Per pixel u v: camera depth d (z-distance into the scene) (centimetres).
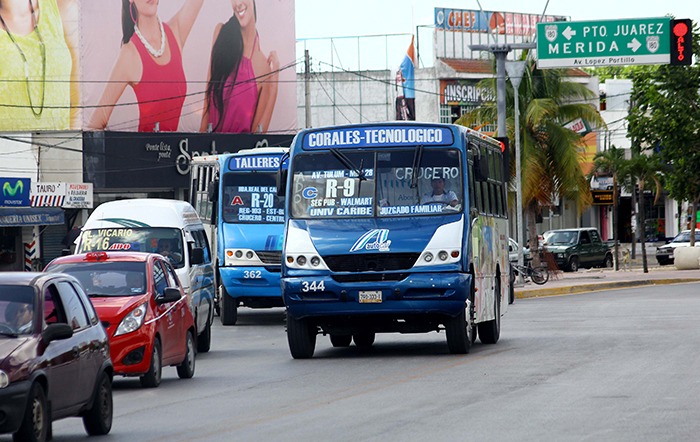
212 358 2973
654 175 8619
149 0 8462
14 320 1535
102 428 1691
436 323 2772
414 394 2006
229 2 9062
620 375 2203
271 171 4256
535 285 6066
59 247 7900
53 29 8075
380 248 2677
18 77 8094
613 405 1784
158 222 3203
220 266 4191
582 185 6819
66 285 1695
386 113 10625
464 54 10669
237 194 4238
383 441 1495
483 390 2028
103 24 8175
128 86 8306
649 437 1467
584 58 5234
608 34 5216
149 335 2244
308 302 2706
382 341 3356
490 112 6938
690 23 4397
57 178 8075
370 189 2747
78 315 1686
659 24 5169
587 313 4275
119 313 2228
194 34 8794
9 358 1435
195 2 8794
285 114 9594
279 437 1562
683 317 3906
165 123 8531
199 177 4900
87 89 8088
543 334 3375
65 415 1565
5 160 8038
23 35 8100
